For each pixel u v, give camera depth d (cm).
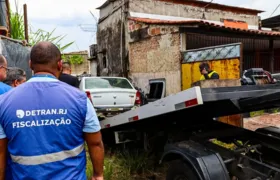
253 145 321
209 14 1557
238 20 1681
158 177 410
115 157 462
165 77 1039
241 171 278
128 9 1275
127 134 452
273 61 1466
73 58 1880
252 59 1441
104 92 754
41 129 148
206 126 381
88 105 162
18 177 149
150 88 1086
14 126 147
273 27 1956
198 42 1162
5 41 596
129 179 400
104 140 517
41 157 147
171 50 1002
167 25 1009
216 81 410
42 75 161
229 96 284
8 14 771
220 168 259
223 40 1233
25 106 149
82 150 162
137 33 1192
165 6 1389
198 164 257
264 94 292
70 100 155
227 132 352
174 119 378
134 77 1245
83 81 814
